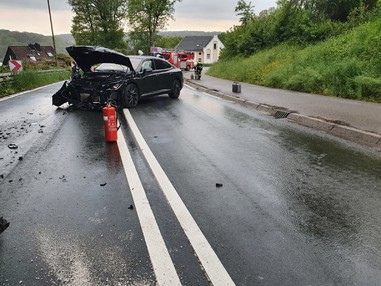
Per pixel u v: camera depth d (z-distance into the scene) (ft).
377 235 10.03
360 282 7.86
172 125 25.89
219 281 7.81
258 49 94.89
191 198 12.36
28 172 15.05
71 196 12.44
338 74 42.34
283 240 9.62
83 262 8.50
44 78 66.90
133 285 7.68
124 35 201.67
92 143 20.22
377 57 43.27
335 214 11.35
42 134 22.52
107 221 10.55
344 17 77.41
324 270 8.29
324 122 25.16
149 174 14.89
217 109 34.55
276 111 31.55
